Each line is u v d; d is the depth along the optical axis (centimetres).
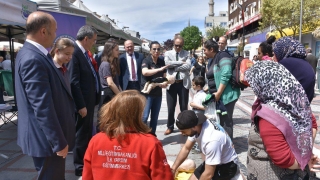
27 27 244
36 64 229
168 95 574
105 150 171
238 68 424
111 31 926
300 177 190
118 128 170
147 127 180
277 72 179
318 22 1852
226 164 275
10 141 555
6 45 1462
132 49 505
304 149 173
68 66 346
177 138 554
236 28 4134
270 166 191
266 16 2053
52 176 256
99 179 172
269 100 183
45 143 241
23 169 411
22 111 241
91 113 381
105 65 426
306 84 202
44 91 229
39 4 530
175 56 573
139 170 166
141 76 518
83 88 365
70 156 467
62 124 257
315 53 1947
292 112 174
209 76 471
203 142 265
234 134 579
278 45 219
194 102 475
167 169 170
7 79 927
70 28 523
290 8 1861
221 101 437
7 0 418
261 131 181
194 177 296
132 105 171
